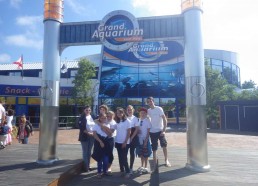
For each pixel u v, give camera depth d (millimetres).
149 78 29484
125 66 29938
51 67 7168
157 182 5516
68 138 17016
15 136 15453
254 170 6422
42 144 6855
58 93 7293
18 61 30844
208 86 27188
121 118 6609
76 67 36062
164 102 29141
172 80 29078
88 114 6914
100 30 7320
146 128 6828
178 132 20891
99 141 6312
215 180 5594
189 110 6688
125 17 7277
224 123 24500
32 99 29188
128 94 29594
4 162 6875
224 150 9500
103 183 5859
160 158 8078
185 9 6938
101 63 30359
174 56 29188
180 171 6371
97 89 29969
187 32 6875
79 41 7434
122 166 6613
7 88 28031
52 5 7316
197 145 6492
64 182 5809
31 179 5336
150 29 7250
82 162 6914
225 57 39906
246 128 22484
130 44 7250
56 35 7363
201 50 6805
